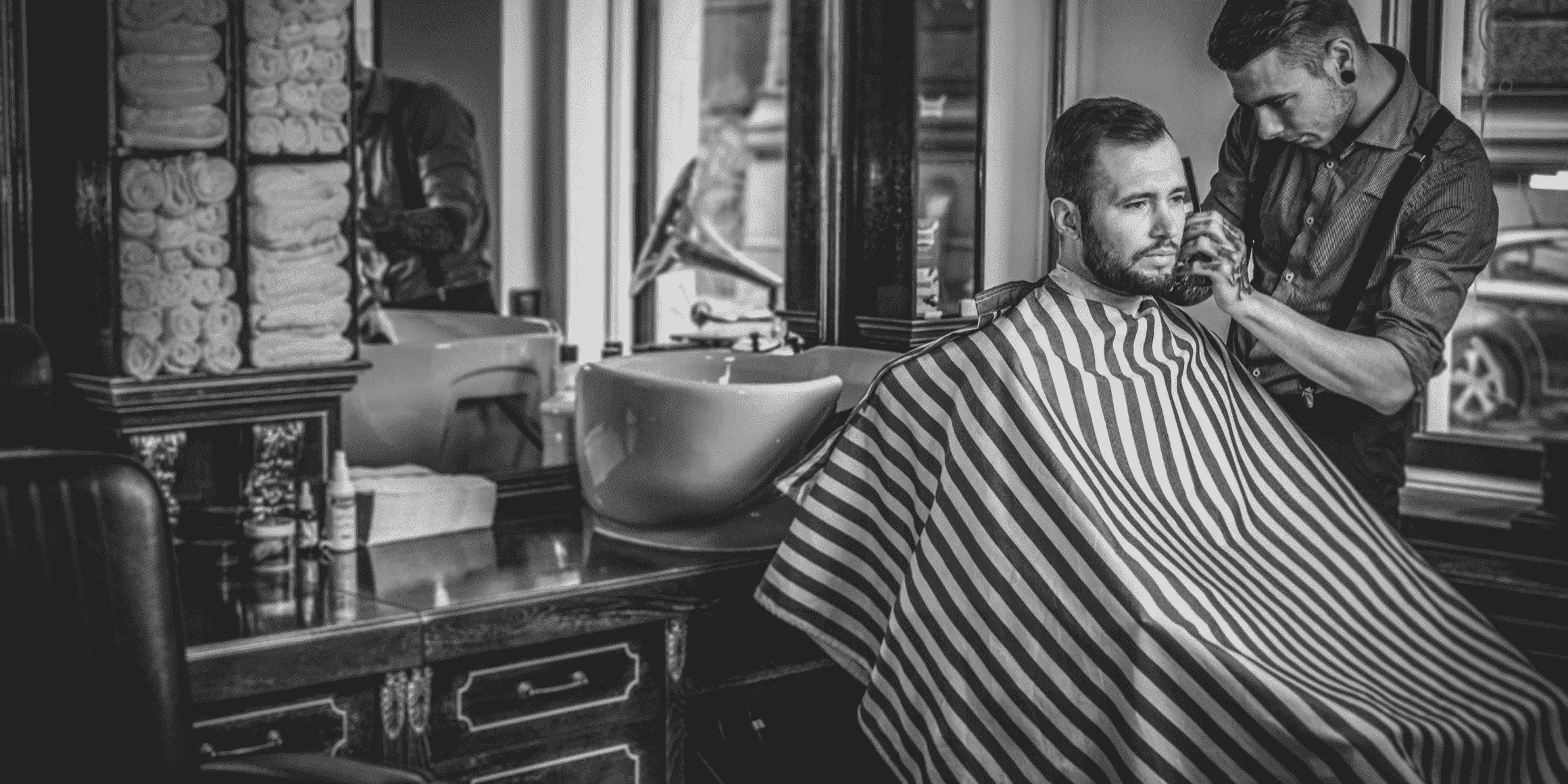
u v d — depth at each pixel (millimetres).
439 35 2621
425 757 2121
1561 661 2459
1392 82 2311
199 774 1604
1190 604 1909
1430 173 2277
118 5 2154
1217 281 2117
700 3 3029
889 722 2127
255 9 2287
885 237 2953
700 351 2865
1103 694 1915
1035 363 2053
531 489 2764
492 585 2229
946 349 2115
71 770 1633
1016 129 2920
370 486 2504
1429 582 2123
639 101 2926
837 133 2982
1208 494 2107
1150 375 2115
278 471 2387
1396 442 2436
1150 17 2869
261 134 2309
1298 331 2156
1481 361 3057
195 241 2250
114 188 2174
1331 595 2078
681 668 2363
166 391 2229
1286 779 1812
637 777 2350
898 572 2188
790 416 2373
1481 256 2281
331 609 2090
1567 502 2635
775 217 3102
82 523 1641
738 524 2484
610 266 2885
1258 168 2477
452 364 2670
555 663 2242
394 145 2576
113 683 1652
